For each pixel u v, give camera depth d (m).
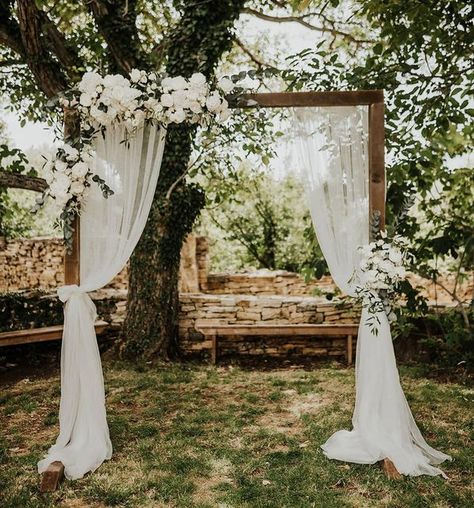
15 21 6.74
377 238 4.07
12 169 7.14
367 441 3.91
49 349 8.29
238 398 5.72
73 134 3.93
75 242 3.97
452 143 6.28
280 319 8.41
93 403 3.98
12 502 3.34
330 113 4.16
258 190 14.22
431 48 5.83
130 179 3.97
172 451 4.15
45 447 4.31
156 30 9.03
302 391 5.91
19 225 14.78
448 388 5.95
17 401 5.70
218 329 7.72
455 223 6.41
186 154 7.34
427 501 3.30
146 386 6.19
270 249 14.70
